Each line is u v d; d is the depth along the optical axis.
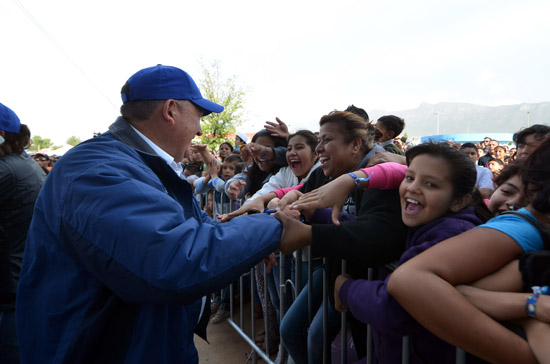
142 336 1.05
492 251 0.90
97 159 1.06
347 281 1.22
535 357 0.77
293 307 1.96
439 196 1.12
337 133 1.84
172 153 1.36
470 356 1.02
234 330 3.20
